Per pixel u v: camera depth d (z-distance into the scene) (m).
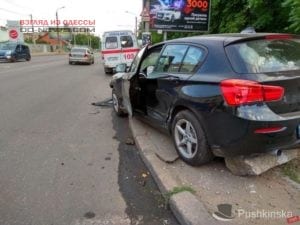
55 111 9.34
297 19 6.76
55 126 7.68
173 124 5.09
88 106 10.06
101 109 9.56
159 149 5.51
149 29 17.28
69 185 4.62
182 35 18.03
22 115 8.84
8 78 17.72
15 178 4.86
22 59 34.59
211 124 4.29
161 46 5.82
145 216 3.87
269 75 3.99
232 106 3.98
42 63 32.06
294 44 4.57
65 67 27.88
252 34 4.61
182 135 4.95
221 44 4.43
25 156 5.73
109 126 7.62
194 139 4.68
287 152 4.53
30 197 4.30
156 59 5.84
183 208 3.75
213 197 4.02
